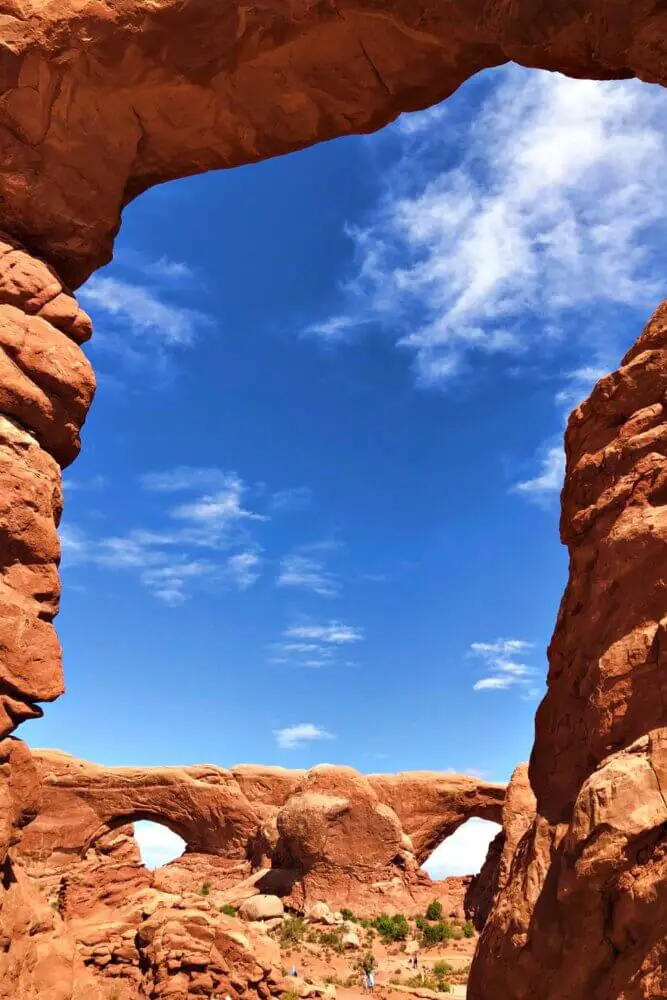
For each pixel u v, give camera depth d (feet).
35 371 31.91
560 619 25.90
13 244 34.12
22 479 29.60
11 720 27.99
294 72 32.99
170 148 36.29
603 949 16.90
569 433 26.94
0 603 27.81
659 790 17.13
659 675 18.99
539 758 25.29
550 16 26.68
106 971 62.13
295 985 68.13
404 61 32.19
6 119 34.04
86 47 32.40
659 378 22.94
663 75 25.12
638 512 21.49
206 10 31.27
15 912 28.78
